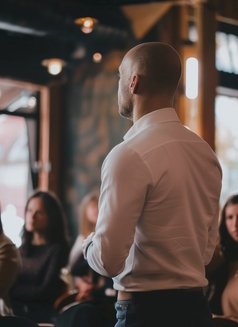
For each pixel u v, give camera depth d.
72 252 6.15
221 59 8.04
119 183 2.14
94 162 8.16
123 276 2.24
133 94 2.32
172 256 2.21
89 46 7.63
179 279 2.20
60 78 8.31
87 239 2.29
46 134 8.47
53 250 5.07
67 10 6.68
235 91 8.14
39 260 5.07
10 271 3.91
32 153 8.52
